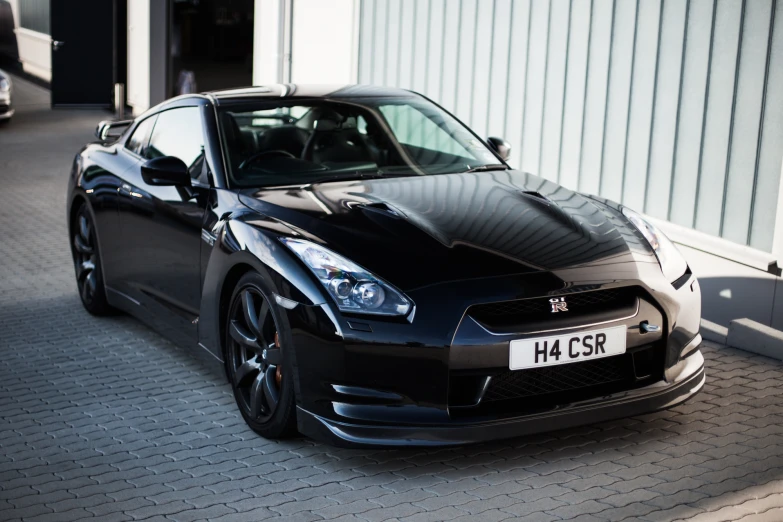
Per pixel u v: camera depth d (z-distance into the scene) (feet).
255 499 11.44
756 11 18.10
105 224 18.48
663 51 20.15
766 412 13.79
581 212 13.79
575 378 12.16
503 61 24.86
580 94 22.44
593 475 11.79
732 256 18.67
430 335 11.42
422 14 27.81
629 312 12.19
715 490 11.27
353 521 10.78
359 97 16.84
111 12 55.57
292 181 14.98
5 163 38.99
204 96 16.81
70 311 20.27
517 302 11.78
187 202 15.30
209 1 54.44
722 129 18.94
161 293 16.52
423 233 12.52
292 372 12.19
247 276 13.12
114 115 53.67
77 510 11.29
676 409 13.97
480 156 16.34
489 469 12.07
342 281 11.79
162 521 10.93
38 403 15.03
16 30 69.82
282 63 34.78
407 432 11.50
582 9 22.21
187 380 15.97
